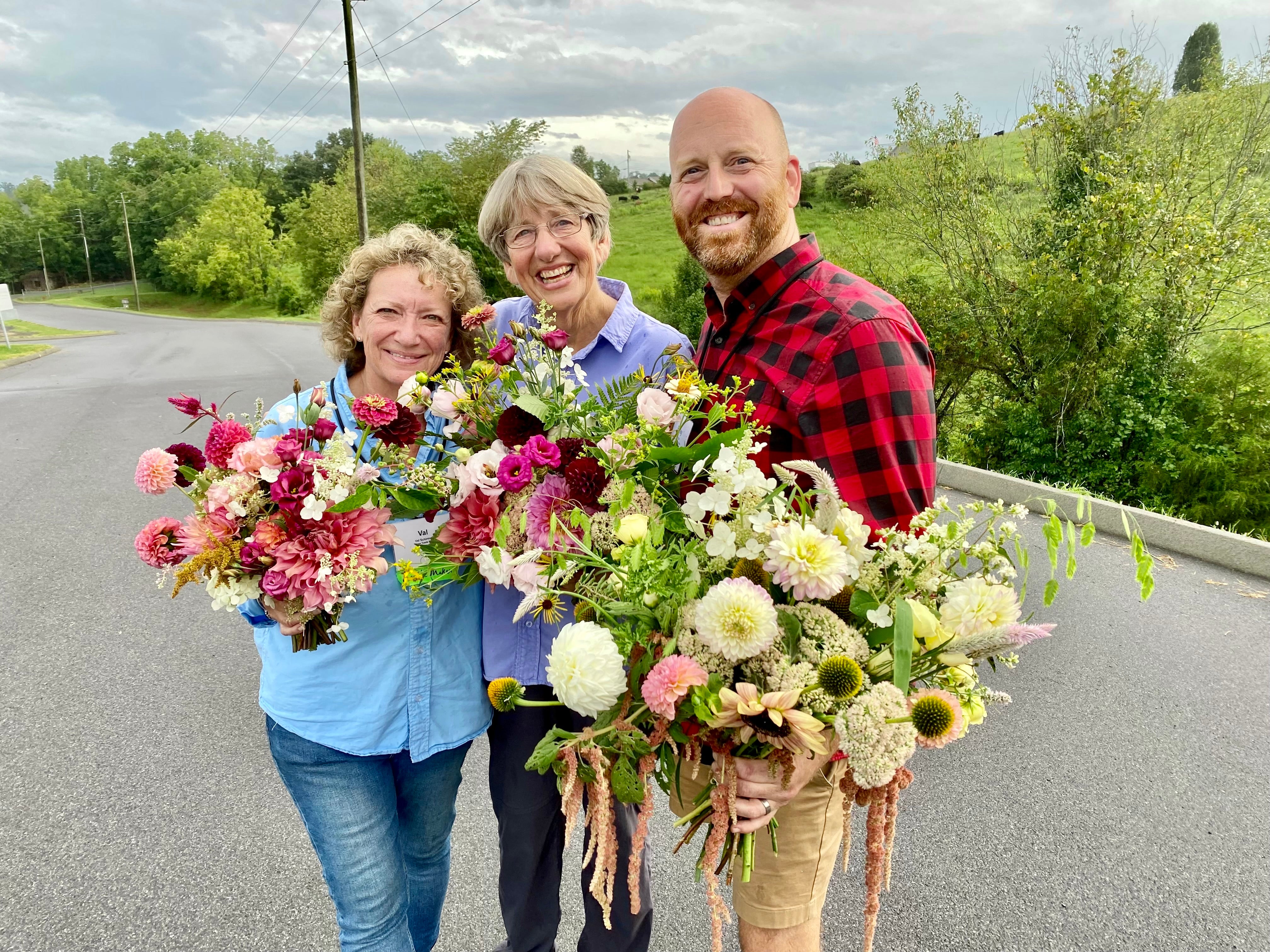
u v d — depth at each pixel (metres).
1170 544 4.80
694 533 1.13
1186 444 5.71
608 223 1.82
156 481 1.20
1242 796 2.53
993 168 7.59
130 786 2.59
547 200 1.71
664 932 2.03
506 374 1.41
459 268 1.58
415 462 1.43
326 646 1.45
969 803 2.51
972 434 7.09
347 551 1.17
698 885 2.20
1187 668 3.36
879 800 1.09
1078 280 6.27
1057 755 2.76
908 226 8.07
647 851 2.11
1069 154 7.05
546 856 1.77
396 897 1.53
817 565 0.97
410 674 1.50
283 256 59.88
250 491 1.18
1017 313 6.68
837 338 1.34
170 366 16.88
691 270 12.05
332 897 1.52
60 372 15.93
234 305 58.81
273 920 2.03
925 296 7.33
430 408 1.46
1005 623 0.99
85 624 3.85
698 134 1.50
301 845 2.31
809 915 1.45
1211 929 2.00
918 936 1.98
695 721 1.08
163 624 3.85
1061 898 2.11
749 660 1.03
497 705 1.10
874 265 8.22
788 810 1.38
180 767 2.69
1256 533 5.06
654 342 1.77
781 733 1.00
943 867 2.22
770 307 1.48
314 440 1.26
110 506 5.95
